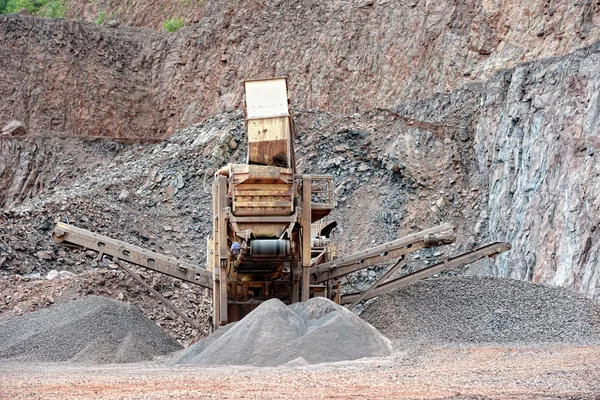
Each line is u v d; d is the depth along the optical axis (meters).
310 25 79.88
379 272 47.25
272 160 25.94
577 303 25.98
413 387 13.60
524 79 52.91
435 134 58.69
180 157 62.12
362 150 58.94
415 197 54.88
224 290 25.69
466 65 64.44
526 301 26.06
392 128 59.97
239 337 21.52
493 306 25.80
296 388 13.84
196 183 59.88
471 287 27.05
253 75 82.06
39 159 79.25
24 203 65.88
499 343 23.00
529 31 60.44
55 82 88.69
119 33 93.56
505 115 54.00
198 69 87.62
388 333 24.70
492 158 54.50
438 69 66.94
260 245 24.84
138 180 60.78
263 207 25.50
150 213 58.00
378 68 72.94
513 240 47.34
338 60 75.94
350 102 73.62
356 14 76.69
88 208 55.62
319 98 75.50
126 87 90.12
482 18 64.44
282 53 80.62
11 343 24.72
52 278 35.94
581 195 42.22
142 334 25.98
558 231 43.25
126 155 71.38
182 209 58.16
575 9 57.06
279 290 27.00
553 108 48.97
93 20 103.38
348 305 28.84
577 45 55.81
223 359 20.95
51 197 61.28
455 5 67.94
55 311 27.00
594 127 44.09
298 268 26.00
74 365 22.03
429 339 23.50
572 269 40.31
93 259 46.56
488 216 52.59
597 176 41.94
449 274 47.69
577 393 12.32
